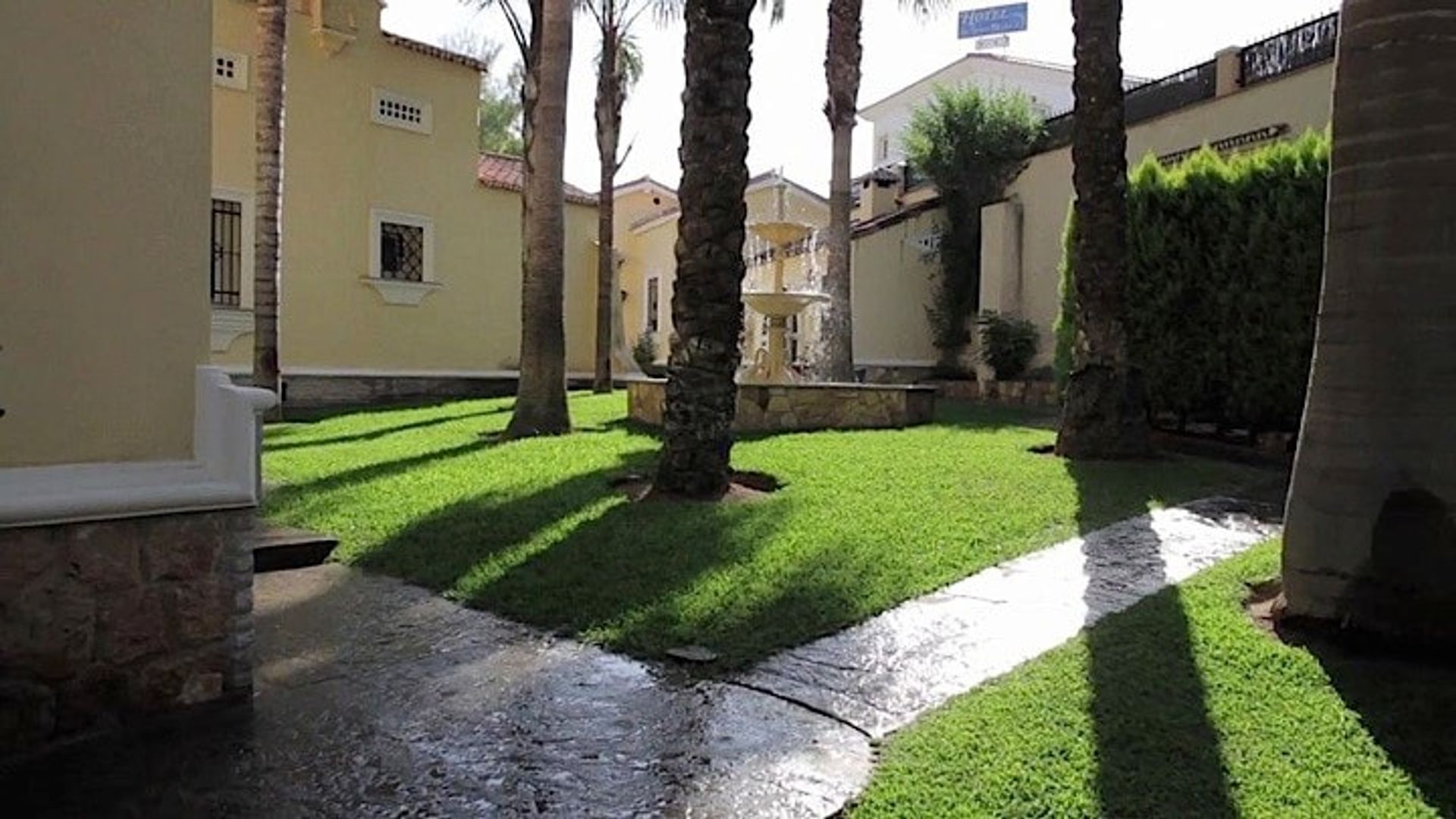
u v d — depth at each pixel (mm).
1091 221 8469
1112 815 2666
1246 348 9523
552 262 10273
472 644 4230
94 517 3252
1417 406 3951
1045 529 5941
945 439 9523
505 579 5043
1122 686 3570
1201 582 4902
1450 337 3936
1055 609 4570
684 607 4551
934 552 5387
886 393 10977
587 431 10430
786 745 3213
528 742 3234
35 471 3156
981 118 17500
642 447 9008
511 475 7613
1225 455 9109
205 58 3516
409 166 16906
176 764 3053
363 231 16359
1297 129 12406
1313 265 8969
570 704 3559
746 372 13273
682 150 6754
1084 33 8500
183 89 3465
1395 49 4023
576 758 3115
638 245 27375
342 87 16047
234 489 3568
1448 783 2846
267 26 12242
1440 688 3514
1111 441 8344
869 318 18516
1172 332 10203
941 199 18562
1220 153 13180
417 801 2816
